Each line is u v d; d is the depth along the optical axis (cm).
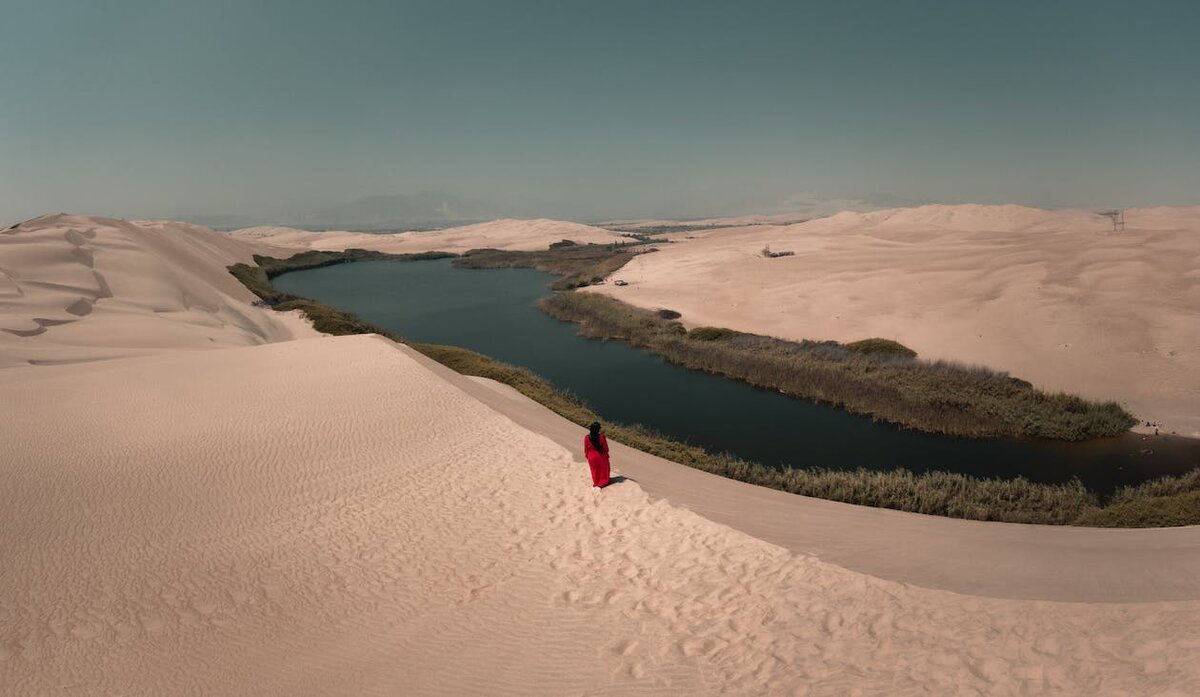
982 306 4247
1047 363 3281
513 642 830
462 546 1123
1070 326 3619
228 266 8656
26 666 827
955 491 2022
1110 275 4356
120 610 952
